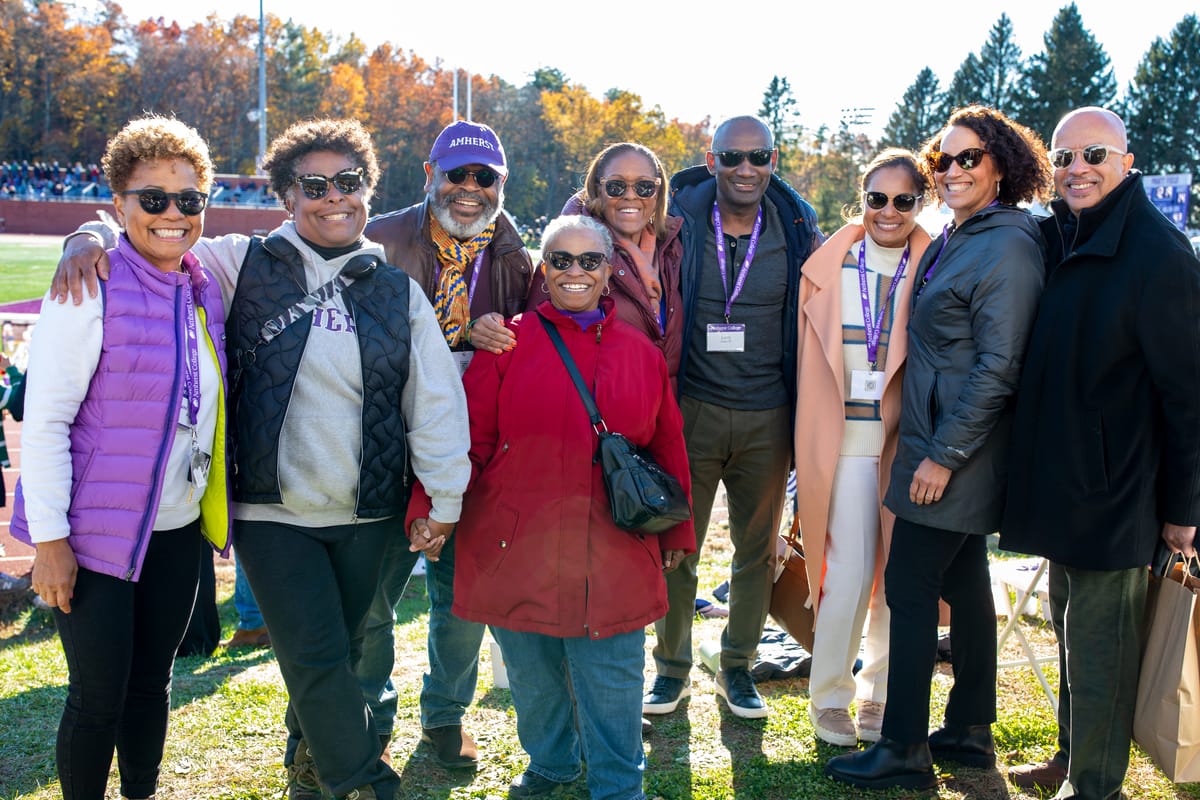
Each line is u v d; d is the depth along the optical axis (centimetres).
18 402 599
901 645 342
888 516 372
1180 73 7344
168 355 268
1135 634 309
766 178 388
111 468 263
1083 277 302
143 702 294
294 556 285
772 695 436
